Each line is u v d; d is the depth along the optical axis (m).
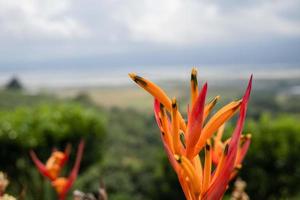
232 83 119.94
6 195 2.24
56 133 10.69
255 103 54.50
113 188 15.78
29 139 10.20
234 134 1.42
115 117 38.69
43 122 10.67
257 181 10.09
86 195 2.22
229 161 1.41
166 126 1.47
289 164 10.05
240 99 1.45
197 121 1.42
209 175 1.45
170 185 11.69
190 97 1.51
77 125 11.20
